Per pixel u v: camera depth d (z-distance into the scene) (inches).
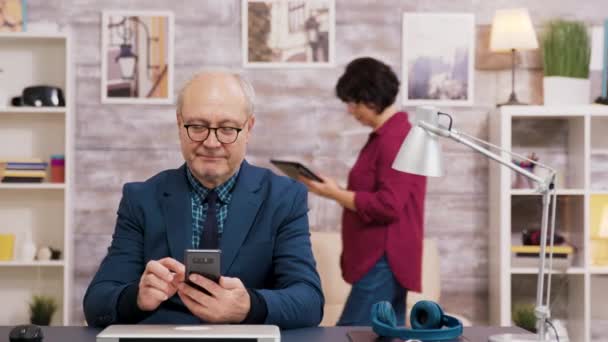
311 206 194.5
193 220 93.7
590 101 197.3
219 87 89.8
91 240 194.1
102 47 194.2
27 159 187.0
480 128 197.3
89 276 194.1
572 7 197.3
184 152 91.4
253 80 195.5
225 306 80.7
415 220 143.7
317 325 90.0
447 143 197.0
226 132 89.3
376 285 141.8
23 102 188.7
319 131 195.3
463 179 196.9
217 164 90.1
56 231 193.8
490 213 194.2
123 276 92.4
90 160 194.2
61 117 193.6
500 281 184.5
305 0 195.5
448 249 196.7
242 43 195.2
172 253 92.1
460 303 196.5
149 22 194.5
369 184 146.0
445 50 196.2
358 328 86.6
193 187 94.6
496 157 84.3
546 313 79.7
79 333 81.4
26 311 193.5
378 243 141.9
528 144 197.9
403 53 195.5
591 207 193.5
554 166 197.8
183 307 89.8
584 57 190.4
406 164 82.7
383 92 145.6
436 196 196.9
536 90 198.1
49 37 186.4
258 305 83.0
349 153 195.2
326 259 179.3
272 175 97.7
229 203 93.7
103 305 86.3
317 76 195.5
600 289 197.2
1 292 193.2
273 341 70.7
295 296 86.7
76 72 194.4
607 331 196.9
